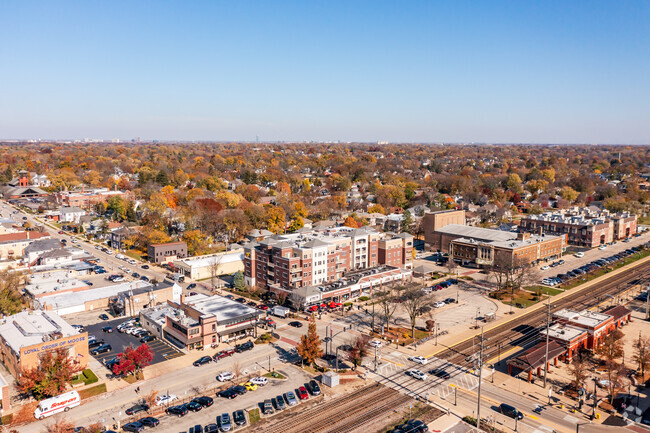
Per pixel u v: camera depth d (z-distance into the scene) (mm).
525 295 164250
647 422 88750
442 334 131125
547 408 94000
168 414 91938
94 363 113812
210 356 117500
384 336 129000
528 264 177000
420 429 84938
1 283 152125
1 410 92500
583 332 119750
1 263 193375
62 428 82375
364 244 183000
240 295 166000
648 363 104312
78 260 199375
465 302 157750
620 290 169250
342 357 116500
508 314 146625
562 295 164500
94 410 93250
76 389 101000
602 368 111500
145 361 106812
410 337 128750
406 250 195500
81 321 141875
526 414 91688
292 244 166125
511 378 106375
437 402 96125
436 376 107125
